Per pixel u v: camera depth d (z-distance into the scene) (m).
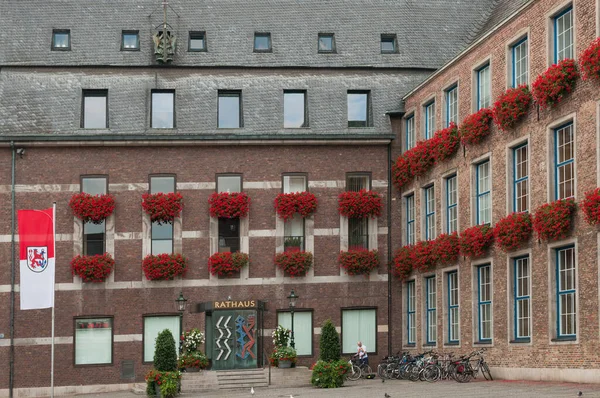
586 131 24.53
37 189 35.69
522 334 28.06
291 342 34.59
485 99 30.83
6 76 36.62
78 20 38.09
